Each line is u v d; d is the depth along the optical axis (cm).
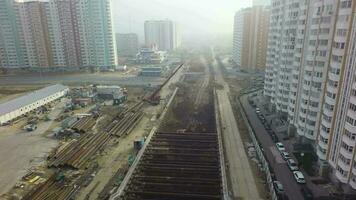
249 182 6956
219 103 13588
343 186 6316
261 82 17900
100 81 19212
